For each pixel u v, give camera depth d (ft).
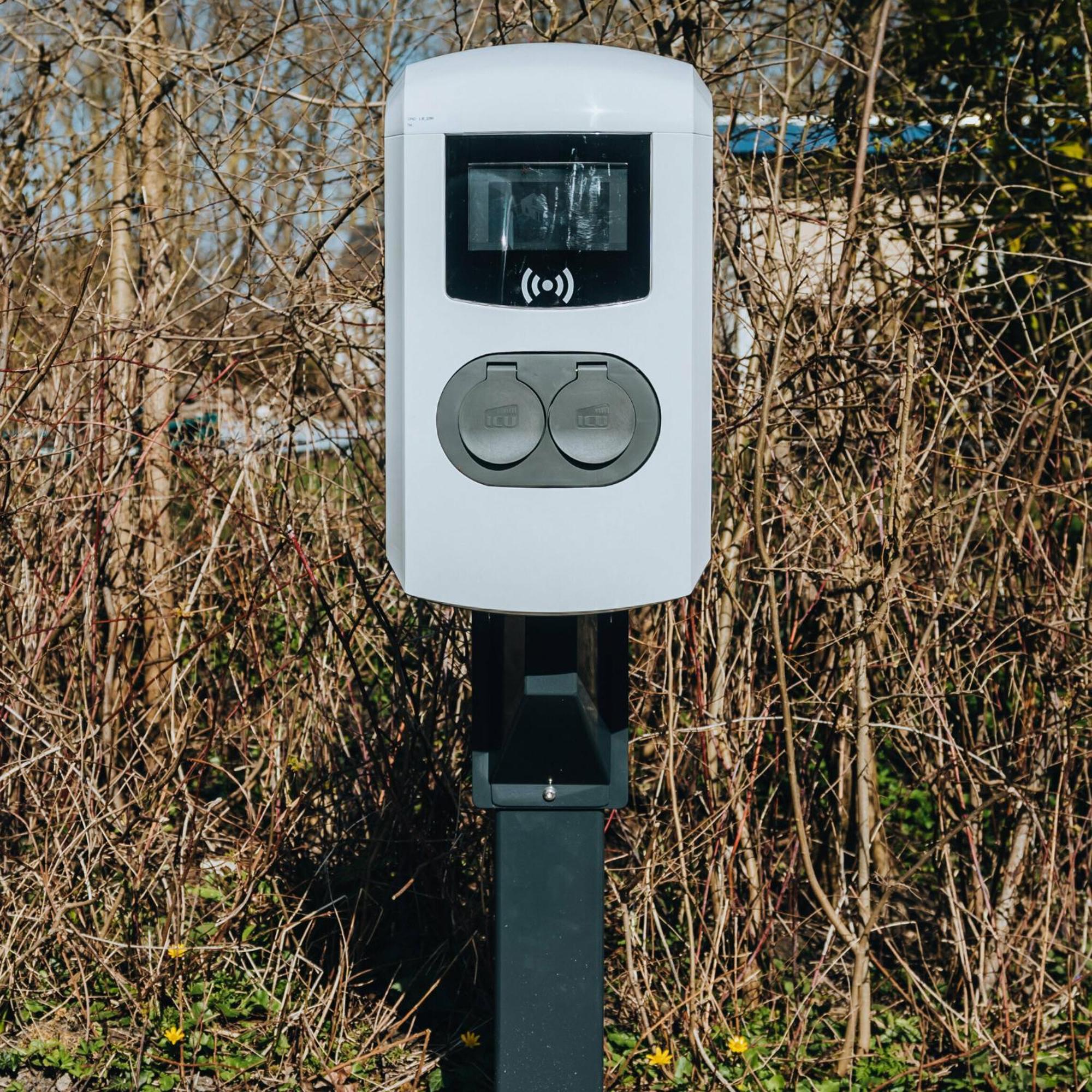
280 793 12.37
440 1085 10.26
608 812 12.62
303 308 11.75
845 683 10.95
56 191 14.23
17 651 12.03
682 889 11.12
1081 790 12.77
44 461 12.53
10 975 10.85
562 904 8.55
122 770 12.26
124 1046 10.59
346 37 14.87
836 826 11.16
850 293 11.79
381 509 13.19
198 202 15.71
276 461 12.44
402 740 11.97
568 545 7.71
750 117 12.48
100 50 15.25
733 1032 10.85
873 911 10.52
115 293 15.08
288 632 12.62
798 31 13.21
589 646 8.30
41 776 12.10
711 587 11.22
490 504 7.69
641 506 7.71
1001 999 10.68
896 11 15.19
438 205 7.59
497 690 8.44
